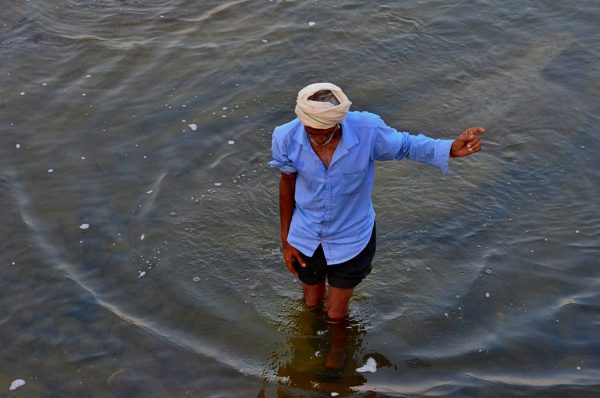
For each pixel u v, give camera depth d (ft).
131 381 14.70
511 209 18.74
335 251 13.98
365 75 23.77
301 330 15.80
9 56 24.62
